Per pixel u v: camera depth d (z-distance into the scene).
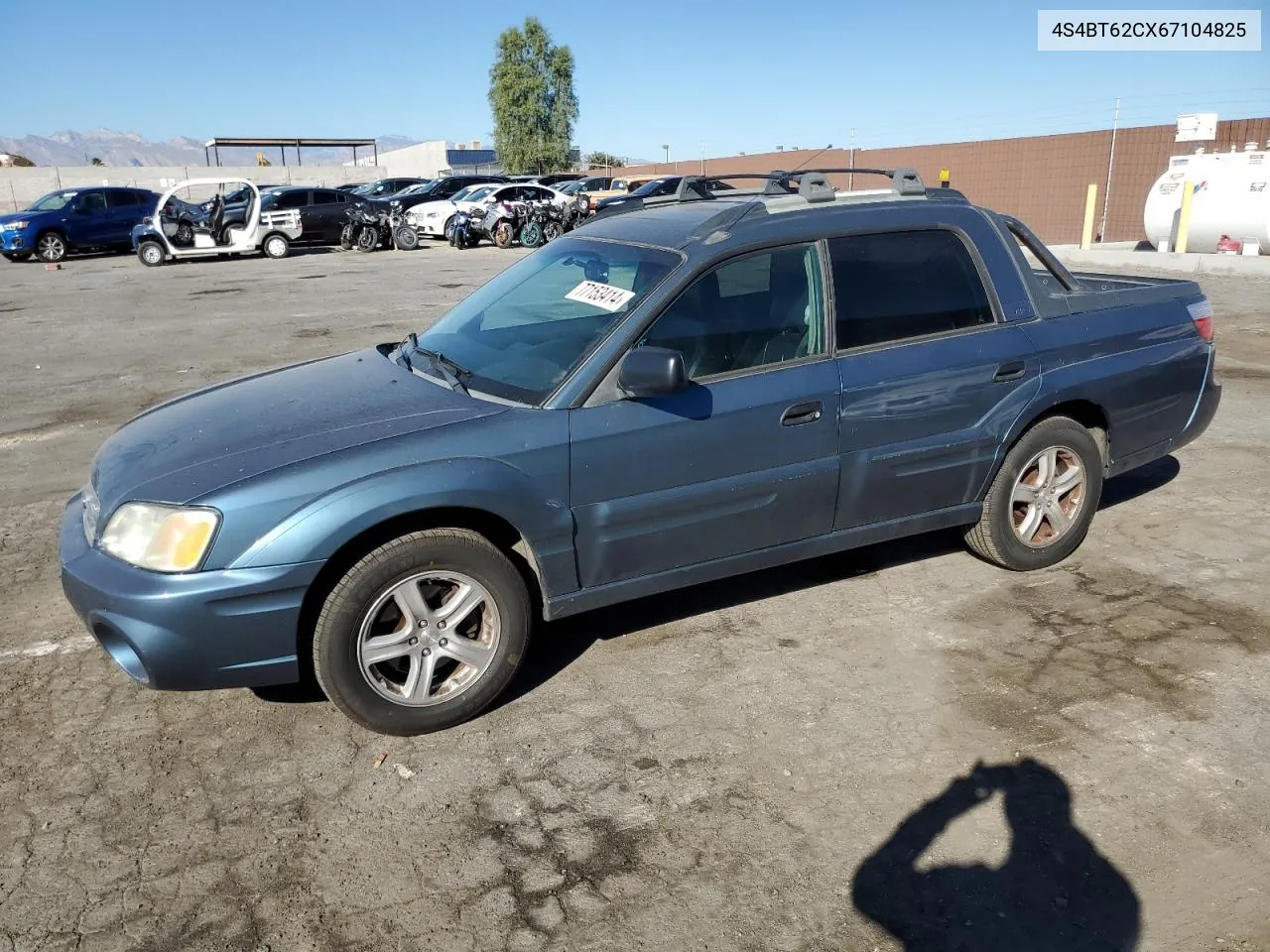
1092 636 4.02
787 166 36.03
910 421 4.04
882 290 4.03
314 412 3.57
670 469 3.58
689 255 3.68
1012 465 4.39
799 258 3.87
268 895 2.68
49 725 3.51
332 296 15.59
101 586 3.08
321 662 3.21
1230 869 2.72
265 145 45.62
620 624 4.23
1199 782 3.07
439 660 3.40
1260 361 9.13
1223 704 3.49
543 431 3.38
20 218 23.44
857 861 2.77
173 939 2.53
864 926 2.54
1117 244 20.58
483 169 63.50
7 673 3.87
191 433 3.54
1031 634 4.05
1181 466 6.21
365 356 4.37
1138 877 2.69
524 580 3.47
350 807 3.04
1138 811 2.95
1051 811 2.96
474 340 4.02
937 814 2.96
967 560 4.81
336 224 25.14
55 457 6.86
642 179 30.31
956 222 4.27
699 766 3.22
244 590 3.02
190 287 17.38
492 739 3.40
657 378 3.27
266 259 23.36
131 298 15.76
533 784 3.14
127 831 2.94
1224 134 20.59
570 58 54.59
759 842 2.86
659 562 3.70
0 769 3.26
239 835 2.92
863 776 3.15
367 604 3.21
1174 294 4.90
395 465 3.19
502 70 54.56
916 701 3.57
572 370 3.51
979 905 2.60
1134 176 22.20
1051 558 4.64
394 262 21.94
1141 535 5.09
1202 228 16.61
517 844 2.87
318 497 3.09
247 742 3.40
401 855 2.83
